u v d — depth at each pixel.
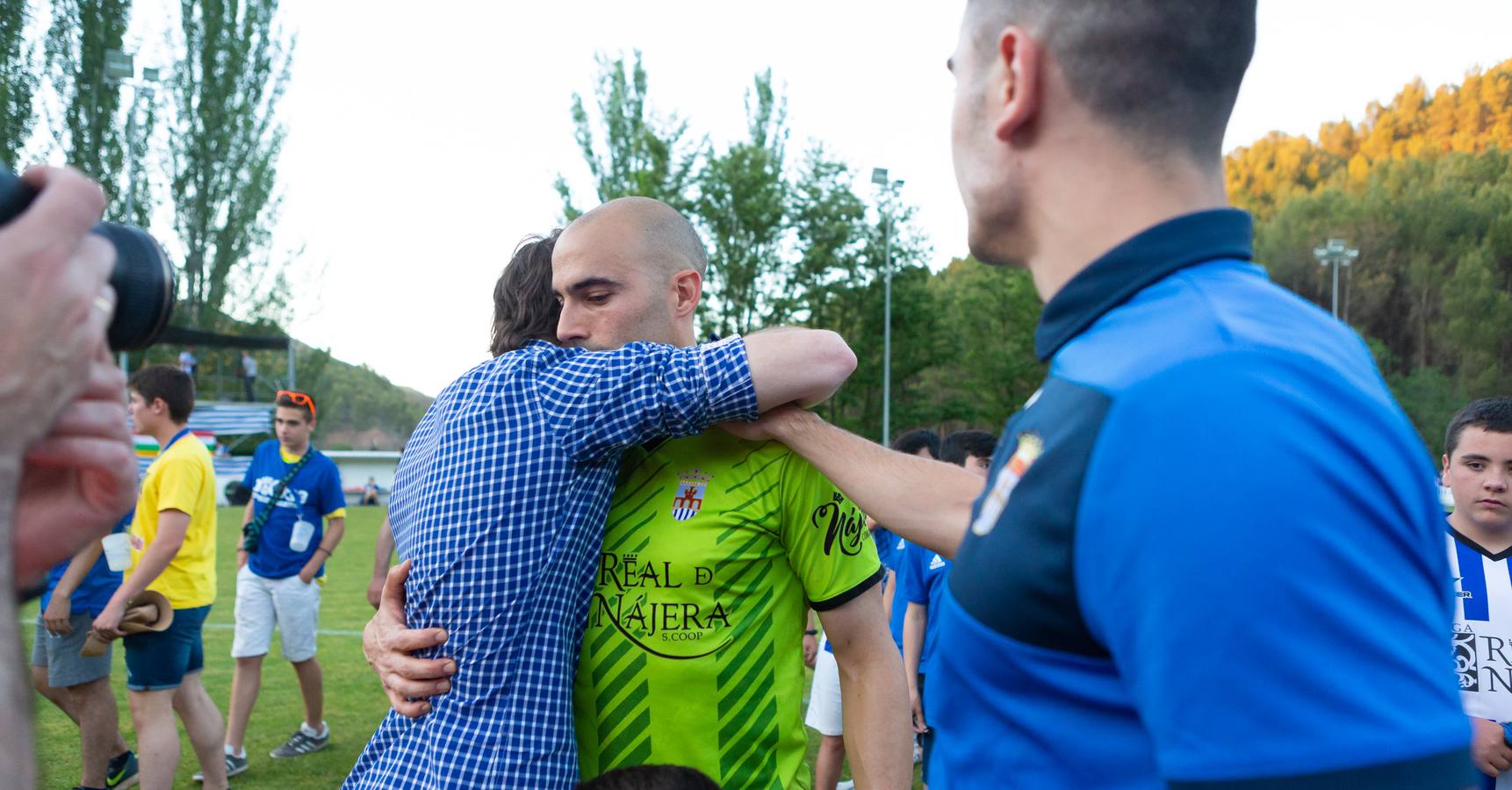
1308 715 0.58
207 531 4.41
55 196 0.64
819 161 30.06
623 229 1.79
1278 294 0.78
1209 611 0.60
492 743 1.49
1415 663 0.62
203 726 4.44
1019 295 38.19
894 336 32.34
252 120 33.06
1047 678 0.75
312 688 5.33
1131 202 0.82
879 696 1.73
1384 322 53.75
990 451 4.82
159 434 4.32
